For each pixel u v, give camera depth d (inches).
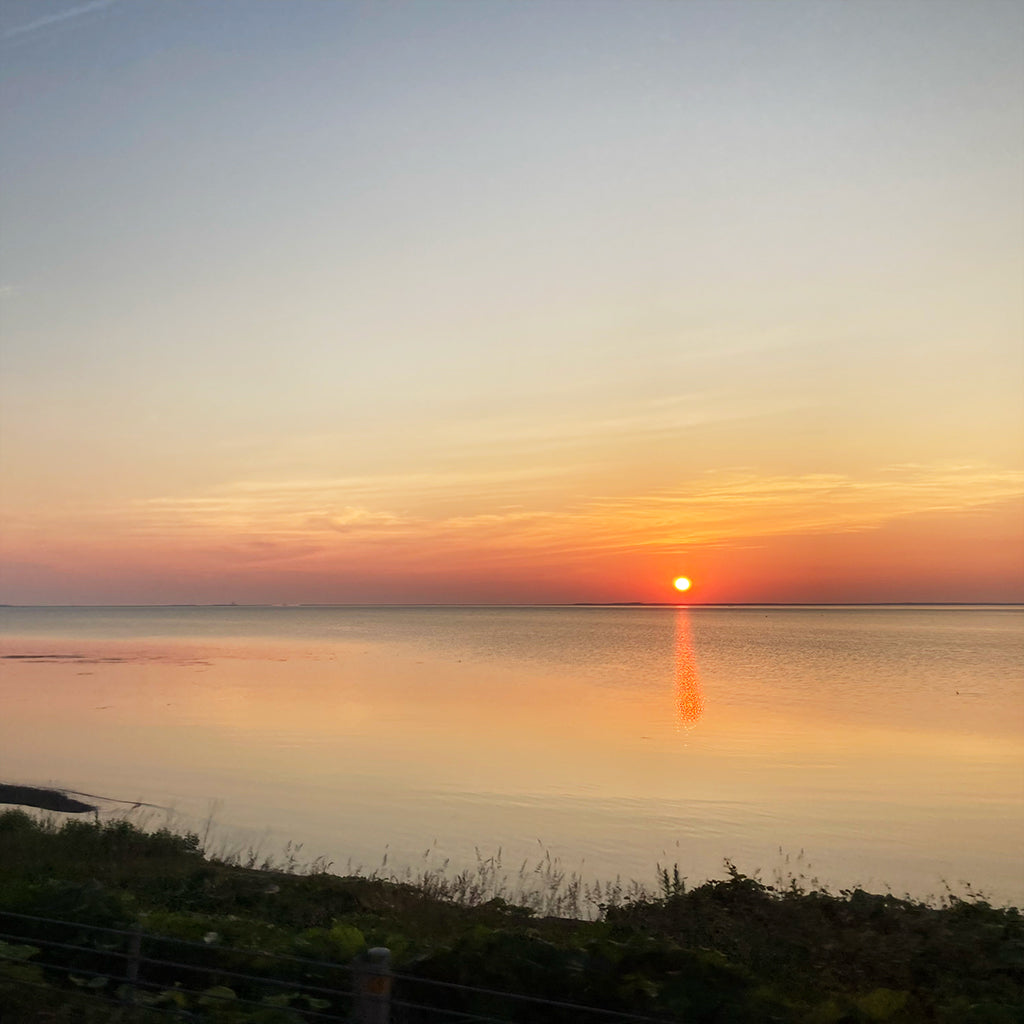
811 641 5689.0
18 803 1033.5
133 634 7111.2
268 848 818.8
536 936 377.7
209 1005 297.3
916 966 388.2
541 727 1774.1
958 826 933.2
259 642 5684.1
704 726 1787.6
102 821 922.7
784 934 436.5
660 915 478.9
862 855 816.9
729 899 506.3
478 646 5132.9
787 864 782.5
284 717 1931.6
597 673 3169.3
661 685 2704.2
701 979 299.0
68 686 2664.9
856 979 377.1
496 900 537.0
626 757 1408.7
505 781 1195.3
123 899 421.4
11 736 1640.0
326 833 892.0
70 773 1251.8
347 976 313.4
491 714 1989.4
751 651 4596.5
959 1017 307.1
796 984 362.3
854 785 1176.2
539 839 871.1
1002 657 4079.7
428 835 888.3
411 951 336.2
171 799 1070.4
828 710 2076.8
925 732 1700.3
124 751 1466.5
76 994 303.1
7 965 321.4
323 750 1478.8
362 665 3582.7
